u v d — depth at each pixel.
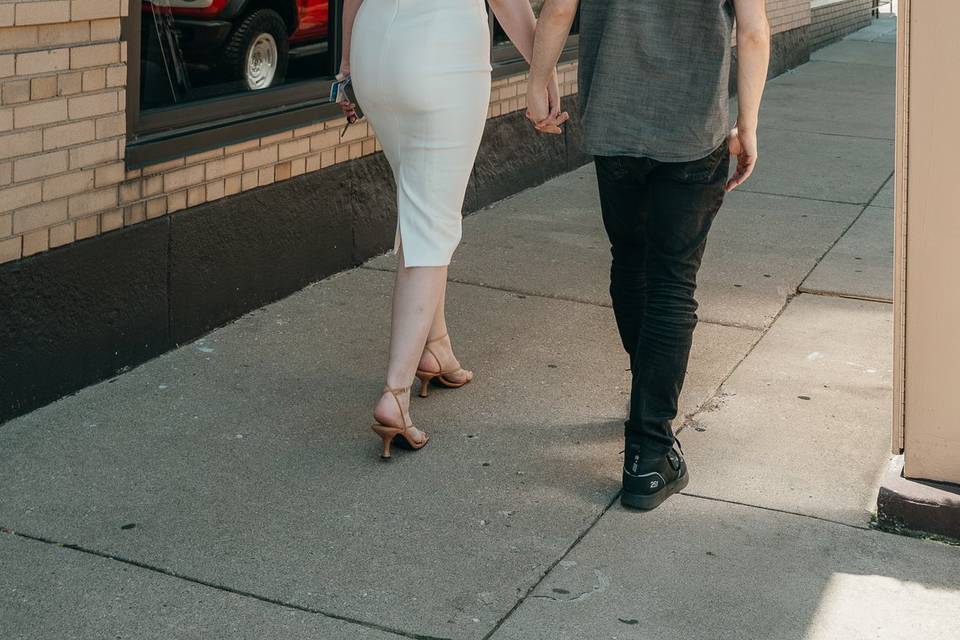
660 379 3.46
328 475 3.65
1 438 3.77
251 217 4.87
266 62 5.05
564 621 2.94
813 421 4.14
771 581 3.14
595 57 3.36
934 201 3.21
